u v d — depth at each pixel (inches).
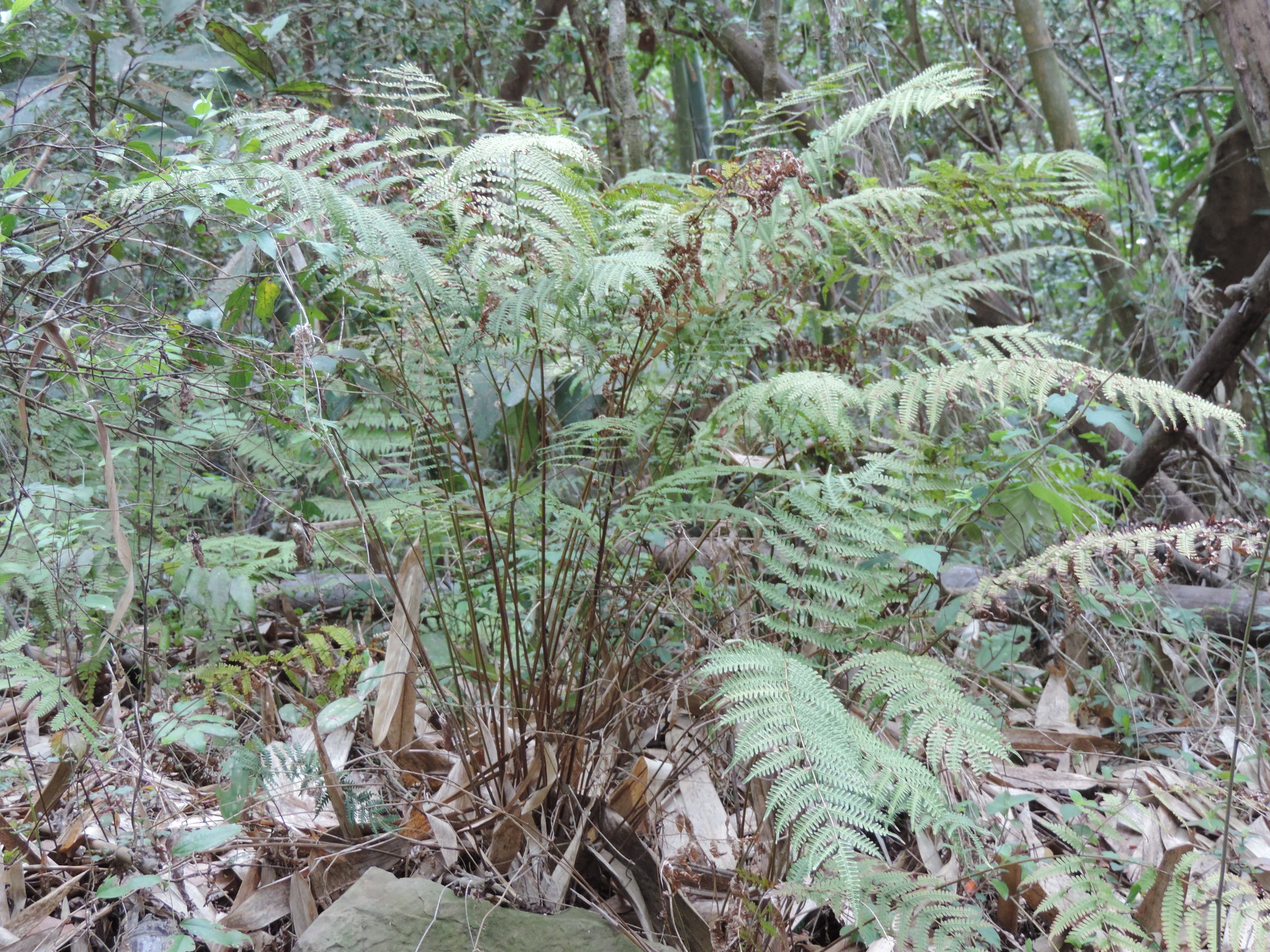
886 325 77.2
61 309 64.2
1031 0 145.0
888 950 55.9
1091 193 74.0
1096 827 61.6
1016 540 83.7
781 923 54.4
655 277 56.1
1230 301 155.4
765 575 73.9
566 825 59.4
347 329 80.7
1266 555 46.8
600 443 63.3
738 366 69.5
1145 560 56.2
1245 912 51.2
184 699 69.3
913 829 47.7
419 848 58.8
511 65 162.4
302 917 54.9
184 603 75.2
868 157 124.0
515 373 78.6
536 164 54.9
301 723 71.3
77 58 101.0
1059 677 89.8
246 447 85.2
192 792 64.1
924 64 175.6
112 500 54.1
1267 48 107.7
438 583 78.4
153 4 126.4
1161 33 203.6
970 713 52.5
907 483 66.1
